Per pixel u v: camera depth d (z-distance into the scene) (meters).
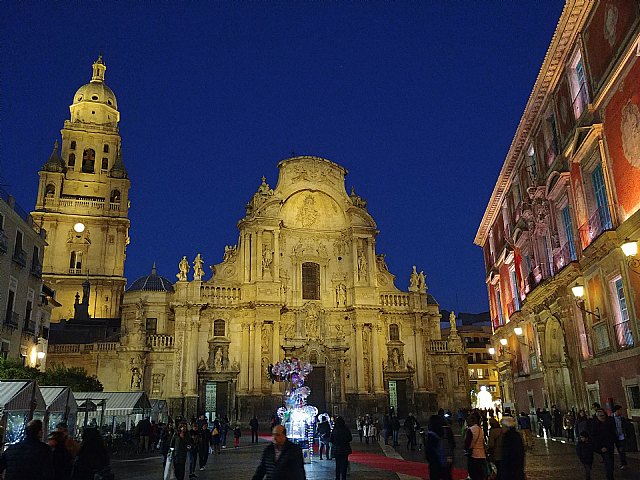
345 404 57.28
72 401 27.70
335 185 64.69
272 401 55.50
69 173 82.94
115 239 79.31
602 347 25.67
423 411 59.38
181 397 54.16
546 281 30.73
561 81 29.50
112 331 65.06
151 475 22.41
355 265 61.56
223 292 58.84
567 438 28.72
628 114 22.06
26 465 9.21
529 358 37.97
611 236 23.11
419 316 62.31
